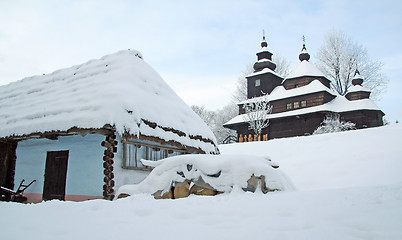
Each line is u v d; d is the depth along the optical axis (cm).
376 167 1152
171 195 782
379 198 444
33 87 1446
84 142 1069
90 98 1086
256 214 405
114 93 1048
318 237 293
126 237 324
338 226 325
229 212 425
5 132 1156
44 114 1127
